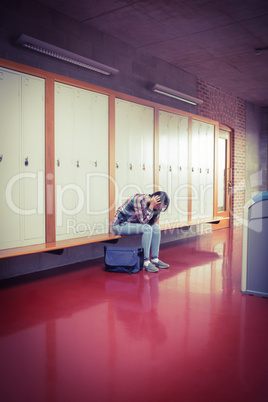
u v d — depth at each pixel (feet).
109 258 13.51
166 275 13.21
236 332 8.21
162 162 18.34
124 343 7.58
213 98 25.00
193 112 22.85
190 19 14.94
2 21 12.17
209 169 22.61
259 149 32.50
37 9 13.26
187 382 6.12
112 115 15.19
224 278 12.88
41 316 9.09
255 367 6.64
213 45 17.81
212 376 6.31
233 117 27.81
